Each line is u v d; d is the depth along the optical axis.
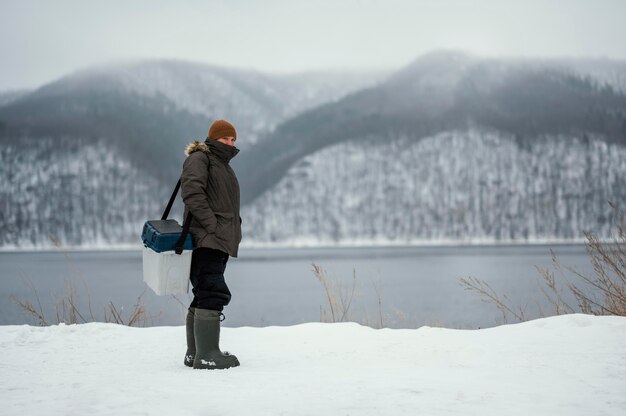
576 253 111.19
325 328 5.20
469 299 43.00
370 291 47.28
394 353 4.00
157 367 3.79
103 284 59.94
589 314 5.50
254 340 4.82
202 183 3.77
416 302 42.50
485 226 186.50
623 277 5.42
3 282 63.91
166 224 3.92
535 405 2.44
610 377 3.00
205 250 3.83
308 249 173.62
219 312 3.81
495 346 4.06
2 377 3.39
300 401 2.56
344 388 2.83
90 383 3.13
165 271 3.69
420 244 185.62
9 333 5.25
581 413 2.30
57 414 2.41
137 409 2.44
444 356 3.82
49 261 122.19
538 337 4.31
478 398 2.58
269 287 63.81
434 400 2.54
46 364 3.90
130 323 6.29
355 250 161.00
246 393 2.74
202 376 3.29
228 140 4.02
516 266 83.75
